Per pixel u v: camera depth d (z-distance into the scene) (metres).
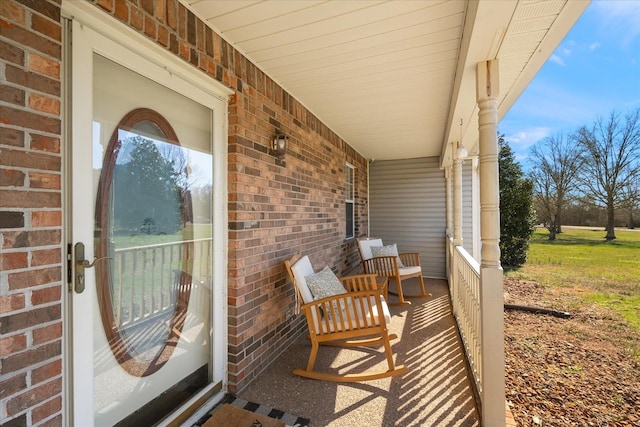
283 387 2.21
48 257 1.10
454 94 2.65
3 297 0.98
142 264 1.59
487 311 1.84
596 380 2.43
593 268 7.04
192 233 1.92
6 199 0.99
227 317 2.13
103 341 1.40
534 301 4.76
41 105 1.08
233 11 1.77
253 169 2.33
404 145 5.31
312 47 2.16
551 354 2.91
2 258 0.98
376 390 2.17
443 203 6.25
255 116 2.38
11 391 1.00
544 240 9.47
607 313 4.15
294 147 3.07
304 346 2.91
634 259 7.38
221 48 2.01
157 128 1.67
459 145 3.79
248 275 2.25
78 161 1.27
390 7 1.74
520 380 2.43
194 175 1.93
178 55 1.66
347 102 3.24
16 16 1.01
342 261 4.74
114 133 1.44
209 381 2.06
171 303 1.77
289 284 2.90
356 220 5.80
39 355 1.08
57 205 1.13
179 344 1.83
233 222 2.13
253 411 1.95
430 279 6.03
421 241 6.38
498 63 1.87
